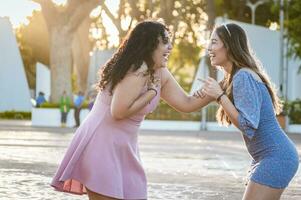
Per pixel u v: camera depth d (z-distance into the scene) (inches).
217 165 660.1
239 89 227.0
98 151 219.5
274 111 229.8
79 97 1583.4
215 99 229.9
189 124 1636.3
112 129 220.7
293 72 1862.7
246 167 641.6
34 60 3410.4
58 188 224.4
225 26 236.8
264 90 228.2
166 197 425.4
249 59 233.5
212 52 238.2
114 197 217.8
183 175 558.9
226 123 246.2
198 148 919.0
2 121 1875.0
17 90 2204.7
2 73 2187.5
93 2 1643.7
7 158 682.8
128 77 218.4
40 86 2573.8
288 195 449.1
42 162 642.2
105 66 223.9
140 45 219.6
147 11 2124.8
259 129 227.0
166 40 222.7
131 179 220.8
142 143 1007.0
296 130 1608.0
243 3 2378.2
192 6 2116.1
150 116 1646.2
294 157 226.5
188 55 2603.3
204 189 469.1
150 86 221.8
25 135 1167.6
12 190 439.8
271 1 2043.6
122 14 2039.9
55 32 1665.8
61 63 1669.5
